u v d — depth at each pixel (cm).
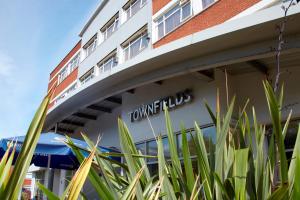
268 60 703
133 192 152
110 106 1311
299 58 670
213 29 668
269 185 178
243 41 662
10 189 100
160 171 204
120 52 1606
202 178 190
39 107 113
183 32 1130
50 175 1220
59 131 1573
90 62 1969
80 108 1241
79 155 182
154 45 1295
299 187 131
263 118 731
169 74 839
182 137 206
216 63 723
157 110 984
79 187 119
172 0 1261
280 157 153
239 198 158
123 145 196
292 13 540
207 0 1077
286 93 692
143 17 1453
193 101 870
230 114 193
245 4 888
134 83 952
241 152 164
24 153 105
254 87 774
